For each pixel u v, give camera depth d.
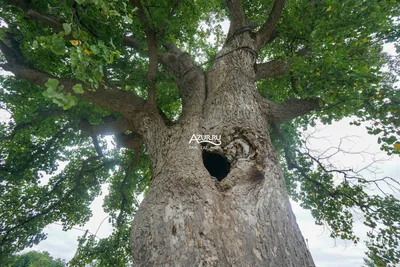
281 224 2.13
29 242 5.80
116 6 2.82
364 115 3.65
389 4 3.98
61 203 6.46
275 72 4.64
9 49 3.54
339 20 3.91
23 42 3.49
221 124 2.94
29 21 3.47
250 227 2.02
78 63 1.54
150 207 2.23
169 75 5.33
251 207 2.18
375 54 4.18
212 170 3.06
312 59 3.36
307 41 4.56
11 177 5.40
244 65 4.03
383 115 3.13
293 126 6.25
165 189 2.31
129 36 5.06
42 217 6.16
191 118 3.27
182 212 2.05
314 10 4.49
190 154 2.63
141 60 5.64
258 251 1.86
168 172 2.50
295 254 1.95
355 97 3.24
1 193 5.60
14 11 3.48
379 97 3.07
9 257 5.62
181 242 1.85
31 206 6.04
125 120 4.22
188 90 4.04
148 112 3.73
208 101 3.55
